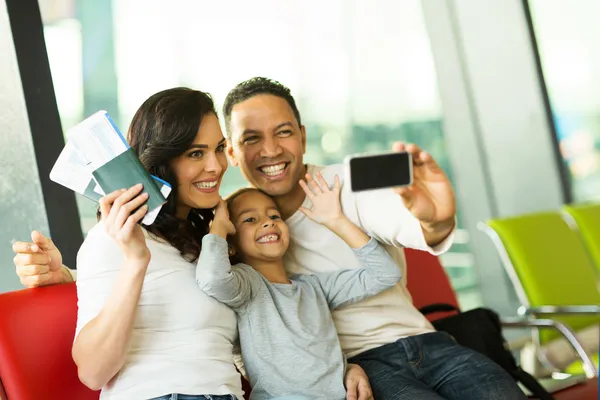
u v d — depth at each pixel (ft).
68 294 7.32
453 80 15.43
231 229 7.57
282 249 7.96
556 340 11.50
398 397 7.64
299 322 7.55
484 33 15.58
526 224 12.14
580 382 9.95
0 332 6.73
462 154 15.53
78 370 6.50
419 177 7.50
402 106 14.82
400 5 14.84
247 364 7.45
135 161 6.34
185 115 7.30
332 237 8.41
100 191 6.37
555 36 16.17
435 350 8.25
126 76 11.96
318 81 13.79
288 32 13.47
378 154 7.05
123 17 11.94
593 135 16.57
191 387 6.61
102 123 6.33
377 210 8.27
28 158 9.27
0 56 9.21
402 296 8.60
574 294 12.07
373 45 14.47
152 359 6.68
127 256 6.32
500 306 15.52
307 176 8.30
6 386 6.68
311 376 7.32
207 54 12.73
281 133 8.38
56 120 9.48
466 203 15.58
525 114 15.84
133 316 6.35
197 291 7.03
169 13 12.40
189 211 7.81
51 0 11.11
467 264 15.58
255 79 8.59
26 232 9.25
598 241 13.15
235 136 8.48
